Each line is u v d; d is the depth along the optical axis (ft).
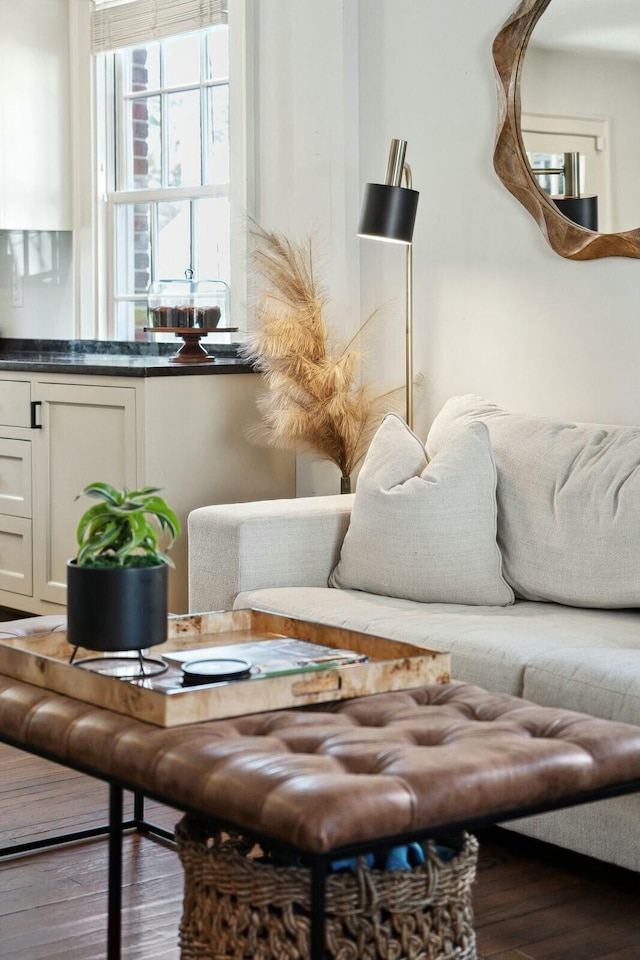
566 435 10.19
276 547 10.46
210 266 16.26
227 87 15.84
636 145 10.89
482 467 10.04
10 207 16.83
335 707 6.43
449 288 12.72
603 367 11.39
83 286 17.54
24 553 14.73
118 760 5.67
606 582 9.34
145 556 6.54
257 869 5.40
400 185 11.78
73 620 6.41
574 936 7.17
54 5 17.16
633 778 5.79
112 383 13.26
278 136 14.37
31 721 6.24
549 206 11.62
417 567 9.90
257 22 14.49
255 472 14.01
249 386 13.88
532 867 8.25
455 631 8.62
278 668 6.59
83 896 7.72
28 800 9.48
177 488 13.26
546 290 11.82
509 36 11.78
